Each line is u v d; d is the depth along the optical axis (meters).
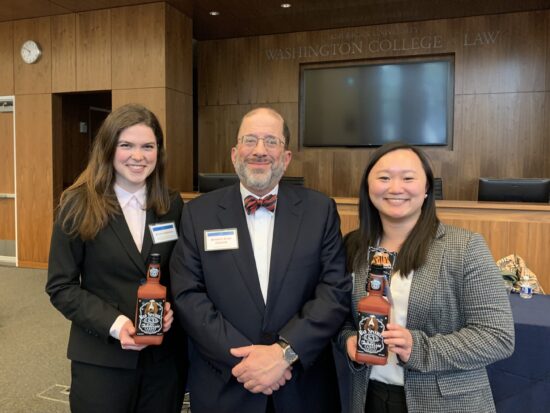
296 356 1.40
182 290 1.51
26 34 5.89
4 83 6.05
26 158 6.02
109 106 7.38
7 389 2.83
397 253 1.44
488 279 1.31
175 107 5.58
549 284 2.88
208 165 7.06
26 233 6.09
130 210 1.63
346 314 1.48
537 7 5.50
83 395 1.53
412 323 1.37
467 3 5.40
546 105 5.63
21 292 4.93
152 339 1.39
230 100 6.89
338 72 6.40
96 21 5.60
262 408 1.46
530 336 1.86
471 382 1.33
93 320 1.46
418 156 1.43
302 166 6.64
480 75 5.84
